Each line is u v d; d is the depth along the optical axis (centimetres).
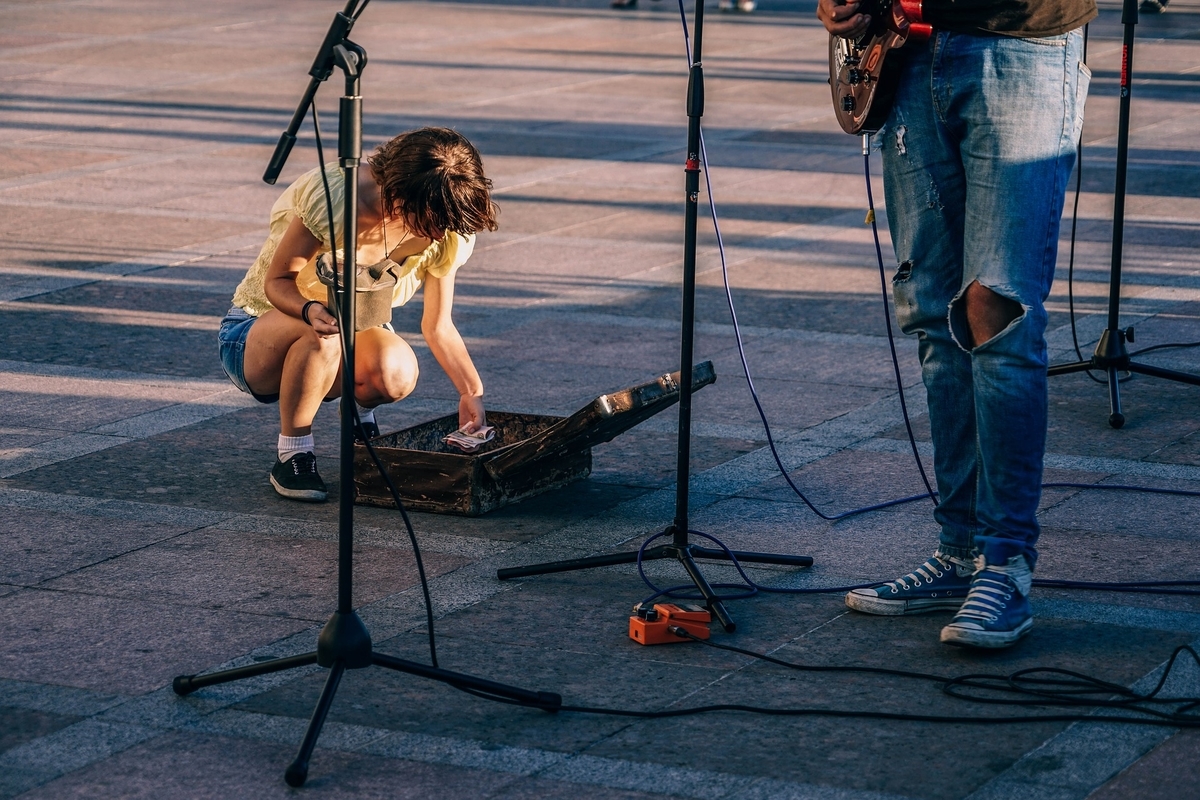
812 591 456
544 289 868
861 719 371
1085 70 416
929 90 413
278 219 527
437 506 527
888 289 866
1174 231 988
